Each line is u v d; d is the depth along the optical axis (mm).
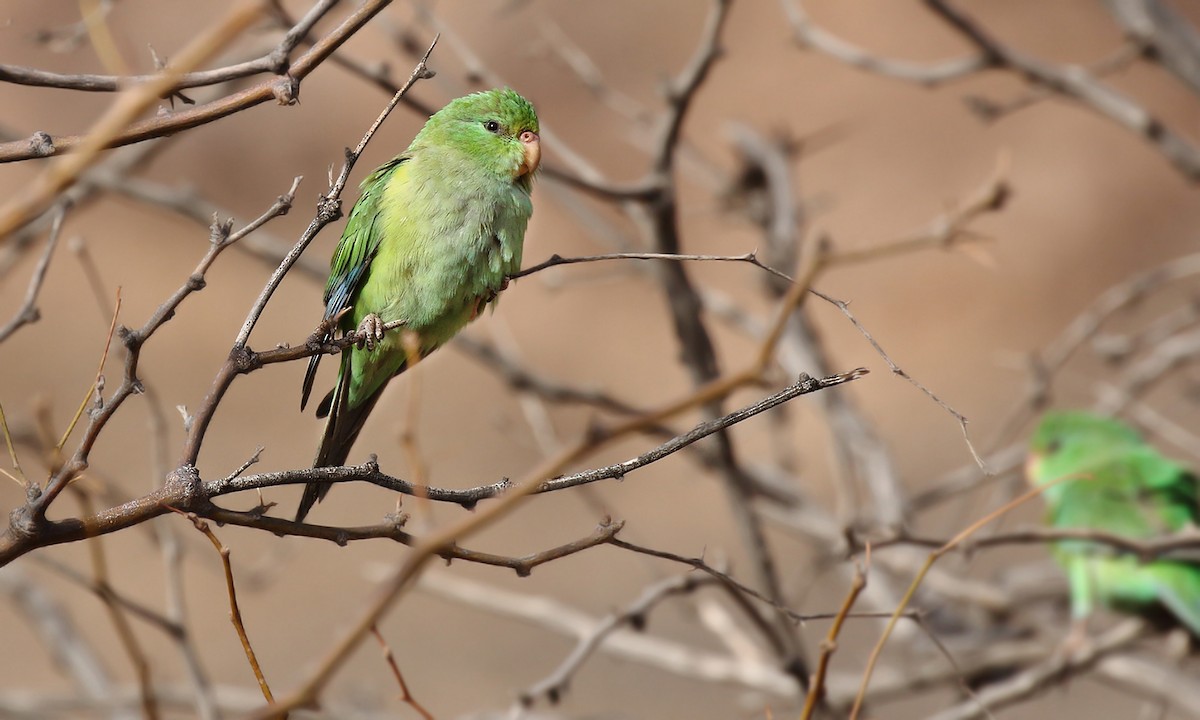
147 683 5391
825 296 4859
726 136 10844
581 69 10180
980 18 24609
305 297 23719
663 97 8430
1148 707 9773
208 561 11320
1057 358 10469
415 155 7660
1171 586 9539
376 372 7625
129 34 18578
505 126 7594
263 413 21375
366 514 19266
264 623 17156
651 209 8555
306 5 11203
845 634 14836
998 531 10578
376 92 24672
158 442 6941
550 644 16781
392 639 16797
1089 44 24062
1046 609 11062
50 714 10703
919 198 23750
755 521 8648
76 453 4238
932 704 14297
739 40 25438
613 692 15703
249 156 24422
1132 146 23906
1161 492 10062
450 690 15938
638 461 4734
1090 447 10484
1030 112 24328
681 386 22109
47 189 3270
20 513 4195
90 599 17125
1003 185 6691
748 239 23250
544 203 23781
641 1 25688
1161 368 10875
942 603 9727
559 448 9281
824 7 25500
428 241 7391
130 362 4258
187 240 24094
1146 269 22625
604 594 17672
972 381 21344
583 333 23156
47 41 7773
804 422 20578
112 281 23250
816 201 10727
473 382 22078
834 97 24797
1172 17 9938
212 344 22578
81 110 22969
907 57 24906
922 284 22969
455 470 20141
